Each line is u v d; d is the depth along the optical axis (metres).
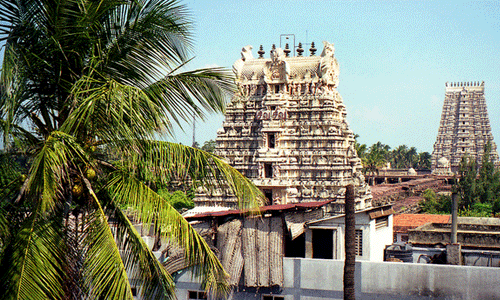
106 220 16.48
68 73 18.06
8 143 15.98
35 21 16.94
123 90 16.19
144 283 17.83
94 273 15.76
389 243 35.19
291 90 76.81
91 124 16.95
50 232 15.80
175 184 20.22
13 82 15.70
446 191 142.88
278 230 27.00
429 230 41.94
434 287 25.06
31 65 17.02
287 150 75.25
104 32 18.16
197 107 18.95
